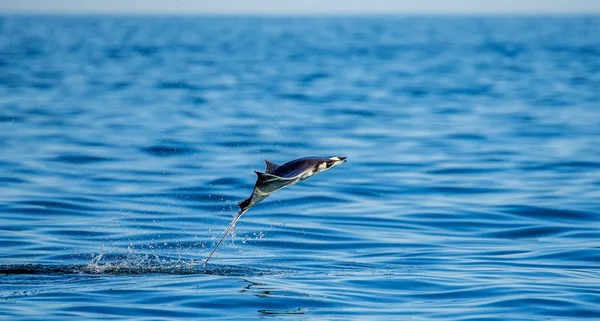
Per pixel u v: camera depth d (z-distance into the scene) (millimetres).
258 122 115438
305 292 40500
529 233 56688
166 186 72125
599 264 47406
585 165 83312
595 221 60188
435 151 92500
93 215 61438
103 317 36031
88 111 126000
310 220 60500
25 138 97062
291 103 143000
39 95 148500
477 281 43000
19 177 74500
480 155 89750
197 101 143625
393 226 58719
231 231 56938
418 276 44094
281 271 45500
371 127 112812
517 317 36688
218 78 195375
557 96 157875
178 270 45469
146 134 101812
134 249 51562
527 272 45281
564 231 57156
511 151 92438
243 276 44031
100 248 51469
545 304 38656
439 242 53844
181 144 94062
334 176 77375
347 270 45844
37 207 63219
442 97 158000
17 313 36438
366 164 83875
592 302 39000
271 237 55094
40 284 41750
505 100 151375
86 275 43875
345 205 65625
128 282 42344
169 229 57469
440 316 36844
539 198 67875
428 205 65562
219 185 72875
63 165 80812
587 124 115812
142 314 36562
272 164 38531
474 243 53656
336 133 106062
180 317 36219
